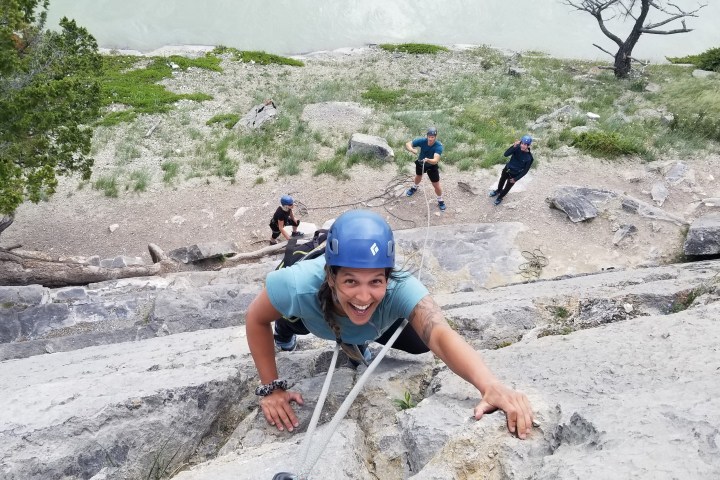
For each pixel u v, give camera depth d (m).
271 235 16.98
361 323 2.66
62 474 3.15
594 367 3.32
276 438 3.43
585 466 2.13
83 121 14.98
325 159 20.30
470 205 17.27
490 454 2.63
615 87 28.23
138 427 3.44
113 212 18.02
